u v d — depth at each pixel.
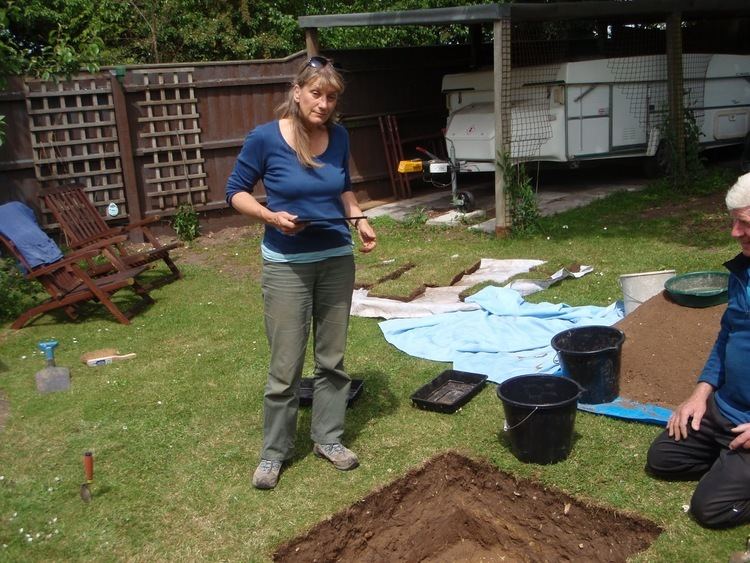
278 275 3.82
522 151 10.35
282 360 3.88
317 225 3.81
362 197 11.88
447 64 13.12
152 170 9.99
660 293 5.10
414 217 10.06
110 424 4.75
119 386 5.36
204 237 10.27
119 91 9.51
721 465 3.33
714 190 10.34
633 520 3.48
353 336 6.12
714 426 3.50
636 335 4.82
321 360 4.07
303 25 10.60
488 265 7.82
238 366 5.64
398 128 12.32
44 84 9.09
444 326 6.14
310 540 3.62
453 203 10.49
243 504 3.82
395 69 12.18
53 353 5.91
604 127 10.51
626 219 9.21
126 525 3.70
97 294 6.79
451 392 4.95
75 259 6.80
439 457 4.17
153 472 4.17
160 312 7.12
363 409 4.78
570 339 4.65
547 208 10.18
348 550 3.77
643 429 4.21
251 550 3.48
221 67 10.23
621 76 10.44
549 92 10.12
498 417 4.54
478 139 10.12
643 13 9.86
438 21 8.98
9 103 8.96
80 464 4.27
